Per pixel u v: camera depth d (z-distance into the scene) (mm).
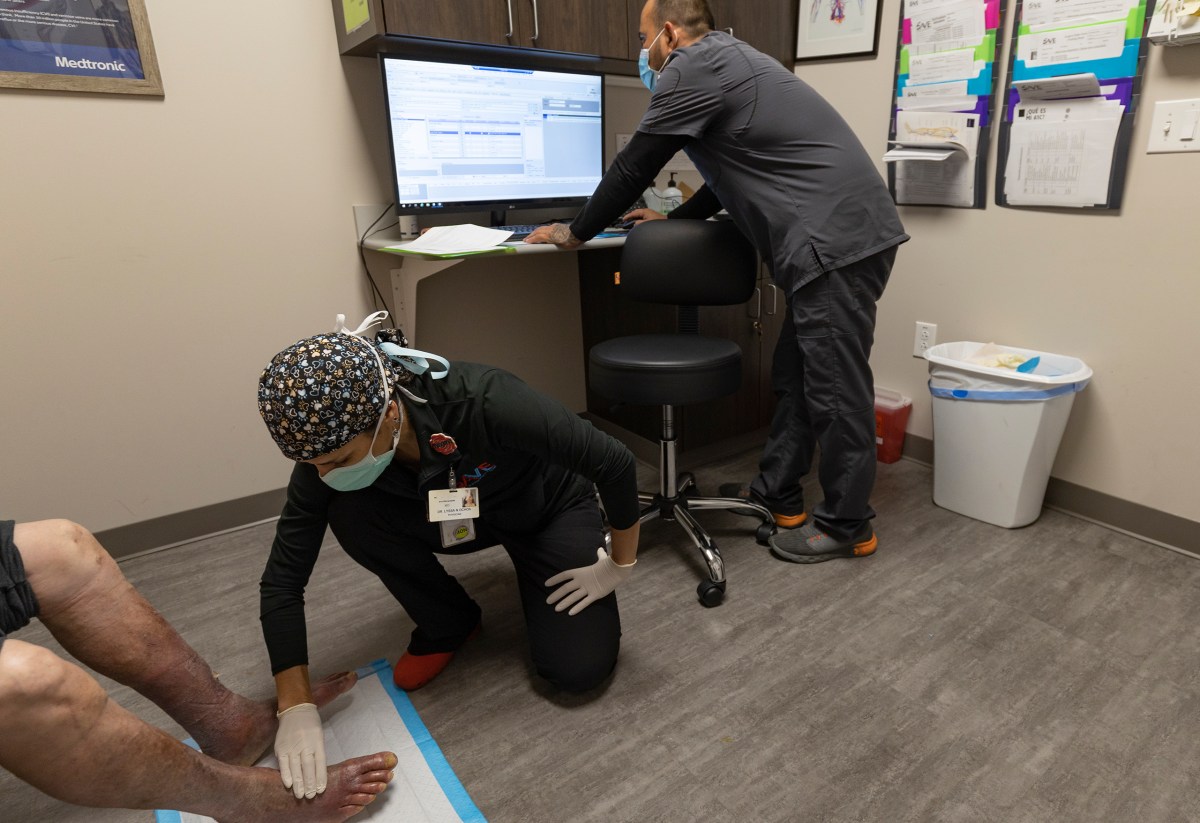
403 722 1341
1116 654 1461
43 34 1612
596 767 1236
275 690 1455
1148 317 1774
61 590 1019
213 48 1813
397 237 2148
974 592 1684
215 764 1007
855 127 2320
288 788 1070
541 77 2096
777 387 1936
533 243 1864
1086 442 1965
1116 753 1225
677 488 1985
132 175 1783
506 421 1124
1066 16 1762
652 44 1731
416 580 1400
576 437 1146
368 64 2037
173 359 1938
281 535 1204
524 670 1480
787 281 1676
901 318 2355
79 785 854
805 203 1596
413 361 1089
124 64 1713
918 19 2061
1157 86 1653
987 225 2053
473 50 1950
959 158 2051
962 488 2018
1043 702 1343
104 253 1791
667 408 1863
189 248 1893
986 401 1879
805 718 1325
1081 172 1809
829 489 1796
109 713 871
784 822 1122
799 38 2395
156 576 1887
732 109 1591
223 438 2059
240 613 1716
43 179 1688
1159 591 1665
